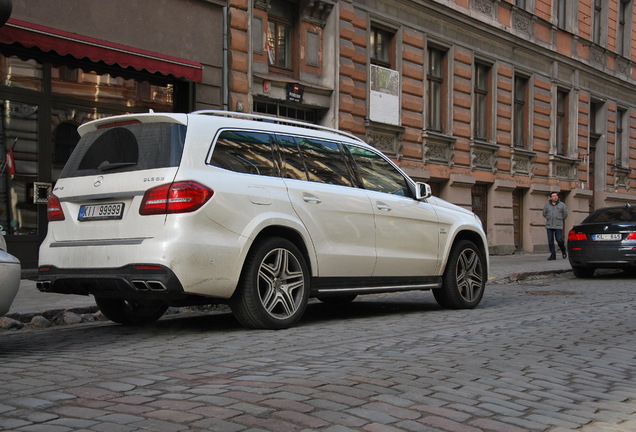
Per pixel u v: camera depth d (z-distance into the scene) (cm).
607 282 1313
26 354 500
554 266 1606
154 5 1255
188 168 562
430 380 414
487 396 385
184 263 544
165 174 558
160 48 1266
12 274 491
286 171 645
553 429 333
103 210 587
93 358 477
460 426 327
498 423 336
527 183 2289
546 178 2412
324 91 1579
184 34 1306
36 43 1058
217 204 567
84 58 1171
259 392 370
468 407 360
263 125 646
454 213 817
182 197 550
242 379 403
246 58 1416
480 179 2059
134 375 414
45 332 657
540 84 2375
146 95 1277
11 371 426
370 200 709
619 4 2898
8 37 1024
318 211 653
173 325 670
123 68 1223
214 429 305
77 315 746
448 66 1956
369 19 1691
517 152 2227
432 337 586
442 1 1891
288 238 641
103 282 567
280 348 520
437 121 1952
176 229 546
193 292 553
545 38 2389
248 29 1420
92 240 588
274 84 1471
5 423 310
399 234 735
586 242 1395
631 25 2956
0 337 632
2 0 760
